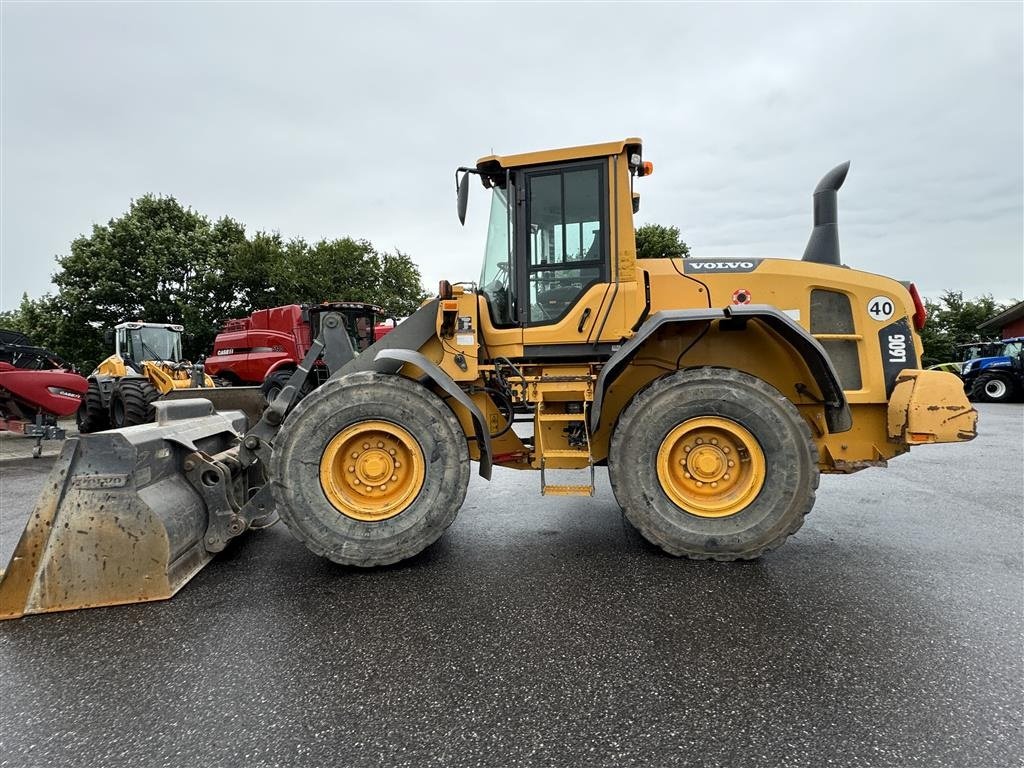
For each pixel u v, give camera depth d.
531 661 2.24
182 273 26.12
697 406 3.25
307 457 3.24
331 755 1.73
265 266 26.64
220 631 2.54
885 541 3.63
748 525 3.20
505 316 3.96
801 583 2.95
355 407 3.28
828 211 4.11
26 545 2.79
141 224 25.91
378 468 3.33
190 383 10.09
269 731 1.85
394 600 2.84
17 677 2.20
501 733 1.82
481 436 3.39
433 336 3.82
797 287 3.78
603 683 2.08
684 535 3.25
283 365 12.58
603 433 3.78
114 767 1.70
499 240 4.04
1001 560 3.27
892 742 1.74
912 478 5.71
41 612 2.75
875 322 3.75
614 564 3.28
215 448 4.01
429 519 3.26
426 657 2.29
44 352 10.89
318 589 3.00
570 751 1.73
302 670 2.21
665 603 2.74
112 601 2.82
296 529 3.22
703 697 1.98
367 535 3.23
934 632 2.42
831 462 3.72
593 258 3.73
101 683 2.15
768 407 3.18
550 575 3.13
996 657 2.21
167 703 2.02
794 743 1.74
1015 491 5.11
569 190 3.76
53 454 9.23
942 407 3.30
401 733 1.83
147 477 2.99
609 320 3.66
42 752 1.78
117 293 24.81
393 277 34.41
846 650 2.28
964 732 1.78
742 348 3.69
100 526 2.82
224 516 3.34
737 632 2.44
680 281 3.80
